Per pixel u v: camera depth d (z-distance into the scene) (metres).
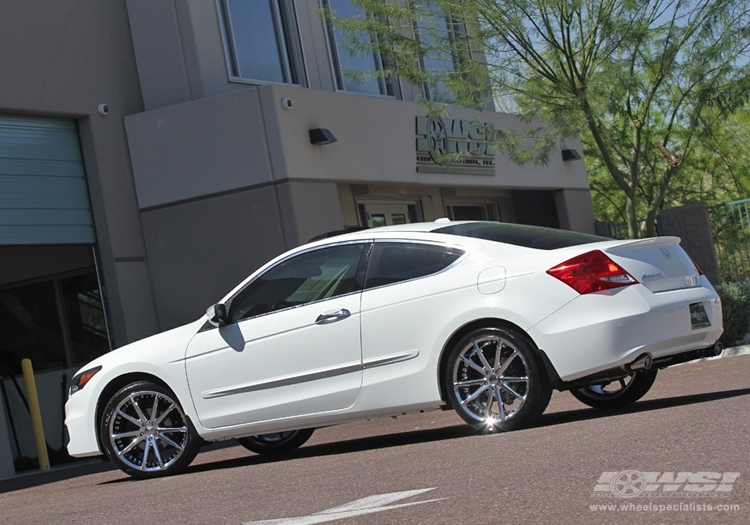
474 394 6.83
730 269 18.81
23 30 12.90
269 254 13.38
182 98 14.01
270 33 15.28
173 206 13.77
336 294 7.31
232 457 8.88
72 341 14.44
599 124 16.34
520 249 6.91
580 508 3.93
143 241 13.91
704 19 14.48
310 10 15.97
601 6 14.37
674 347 6.75
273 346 7.36
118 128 13.88
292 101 13.71
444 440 6.90
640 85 15.02
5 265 14.91
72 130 13.55
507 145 15.84
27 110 12.84
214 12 14.37
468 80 15.55
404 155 15.97
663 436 5.40
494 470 5.09
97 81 13.70
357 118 15.00
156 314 13.88
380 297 7.11
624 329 6.54
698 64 14.51
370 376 7.08
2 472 11.34
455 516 4.09
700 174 27.00
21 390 14.38
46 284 14.62
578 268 6.62
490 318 6.80
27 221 12.77
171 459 7.70
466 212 19.86
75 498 6.85
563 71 14.56
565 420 7.19
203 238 13.65
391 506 4.48
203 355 7.59
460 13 15.02
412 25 15.76
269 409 7.36
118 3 14.17
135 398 7.78
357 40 15.57
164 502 5.76
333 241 7.50
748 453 4.61
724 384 8.55
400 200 17.73
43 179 13.05
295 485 5.64
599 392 8.12
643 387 7.88
